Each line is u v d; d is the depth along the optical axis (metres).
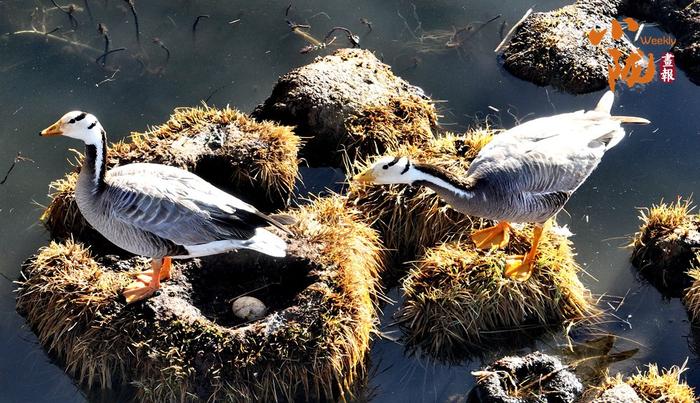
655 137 16.12
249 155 14.59
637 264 14.27
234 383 12.00
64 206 14.03
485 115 16.31
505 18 18.22
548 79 16.91
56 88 16.45
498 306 13.17
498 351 13.12
